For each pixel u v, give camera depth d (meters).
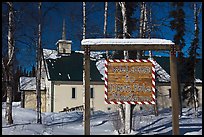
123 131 15.78
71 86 44.59
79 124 21.83
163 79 44.03
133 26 19.84
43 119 25.41
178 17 24.88
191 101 38.50
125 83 11.19
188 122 19.91
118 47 11.30
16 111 27.70
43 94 45.62
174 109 11.27
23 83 46.94
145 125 19.03
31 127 17.95
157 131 16.53
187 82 34.97
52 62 46.56
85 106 11.25
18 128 17.25
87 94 11.26
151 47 11.31
